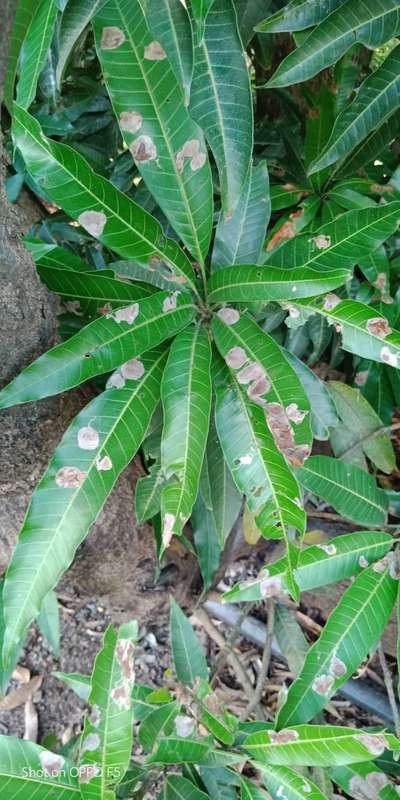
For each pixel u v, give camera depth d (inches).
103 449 19.3
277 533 19.6
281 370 20.1
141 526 33.9
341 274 19.0
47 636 37.0
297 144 31.4
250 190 23.1
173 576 39.0
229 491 27.1
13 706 43.4
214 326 21.1
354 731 21.1
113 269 23.5
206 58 19.1
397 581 24.0
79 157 17.8
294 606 44.1
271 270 19.9
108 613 44.7
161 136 19.6
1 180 19.9
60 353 18.6
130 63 18.8
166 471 19.1
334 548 24.8
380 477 42.3
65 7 18.2
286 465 19.6
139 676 43.8
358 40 21.2
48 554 18.5
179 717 23.6
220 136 19.8
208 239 21.1
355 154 28.7
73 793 19.7
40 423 23.6
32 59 16.0
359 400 32.5
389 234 22.2
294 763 22.0
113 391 20.0
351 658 23.0
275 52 32.2
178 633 28.6
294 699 22.9
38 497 18.7
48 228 29.1
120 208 19.1
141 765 24.4
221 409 20.4
